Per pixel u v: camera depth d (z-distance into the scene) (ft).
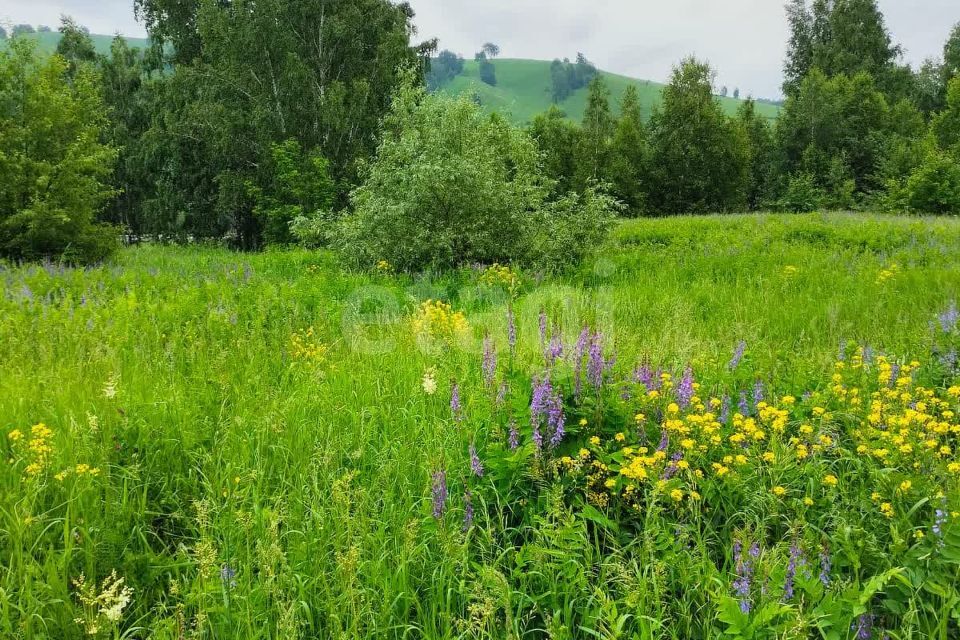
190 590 9.89
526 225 47.09
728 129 145.79
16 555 10.46
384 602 9.82
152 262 64.34
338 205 91.15
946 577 9.68
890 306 28.58
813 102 151.33
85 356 21.49
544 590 10.74
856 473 12.48
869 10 183.01
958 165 104.94
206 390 17.40
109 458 13.43
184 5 110.32
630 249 55.67
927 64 192.65
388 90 99.86
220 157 95.91
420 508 12.56
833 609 8.89
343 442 15.01
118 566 10.75
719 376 16.52
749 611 8.88
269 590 9.59
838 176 139.74
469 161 44.60
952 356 18.31
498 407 14.21
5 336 23.27
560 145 144.36
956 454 12.64
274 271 50.72
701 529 11.82
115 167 122.21
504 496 12.76
